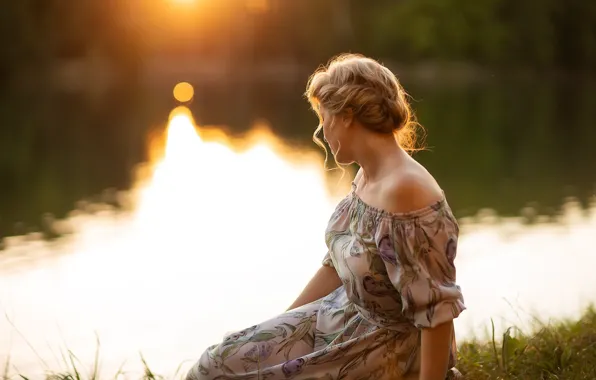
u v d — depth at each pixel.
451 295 2.54
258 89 52.53
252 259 9.20
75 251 9.92
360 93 2.62
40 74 47.06
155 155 20.70
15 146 22.92
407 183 2.56
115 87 51.09
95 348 5.97
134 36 54.72
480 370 3.58
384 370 2.76
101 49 52.66
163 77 62.06
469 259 8.84
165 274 8.55
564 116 33.09
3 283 8.29
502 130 27.73
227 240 10.38
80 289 7.98
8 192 15.05
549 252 9.10
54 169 18.41
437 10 59.62
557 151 21.81
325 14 62.72
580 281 7.56
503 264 8.48
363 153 2.68
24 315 7.01
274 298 7.45
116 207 13.30
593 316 4.62
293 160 19.02
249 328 2.95
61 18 48.06
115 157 20.44
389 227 2.57
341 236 2.81
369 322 2.80
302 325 2.93
